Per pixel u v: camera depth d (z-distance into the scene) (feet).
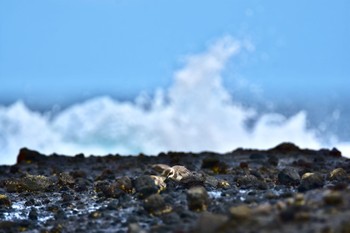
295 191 74.43
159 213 64.54
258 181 80.79
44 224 66.95
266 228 48.80
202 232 50.90
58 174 102.47
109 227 62.08
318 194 59.00
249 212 52.47
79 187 86.48
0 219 71.41
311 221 49.42
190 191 64.13
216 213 60.75
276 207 54.49
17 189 88.69
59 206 75.97
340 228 46.93
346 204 53.01
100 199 77.71
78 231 61.46
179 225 57.36
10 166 121.08
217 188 79.00
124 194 78.07
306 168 99.09
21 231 65.31
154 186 74.54
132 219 62.80
